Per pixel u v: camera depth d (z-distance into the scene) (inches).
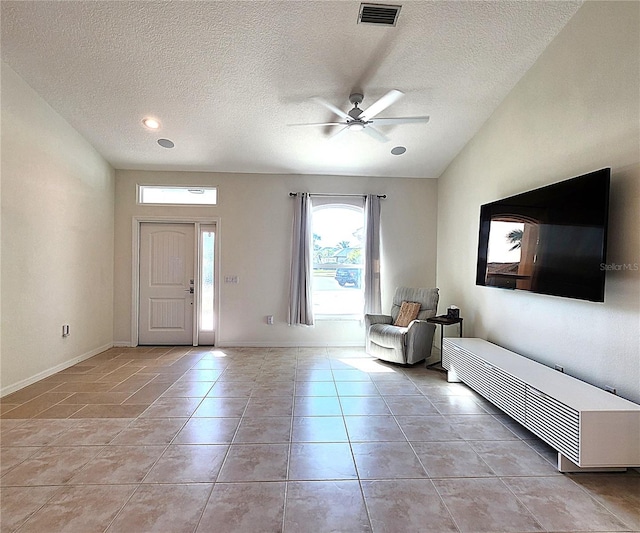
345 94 141.7
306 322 206.4
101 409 118.4
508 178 144.2
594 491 77.7
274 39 115.1
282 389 139.3
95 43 117.7
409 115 156.6
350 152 187.3
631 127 91.6
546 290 114.7
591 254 97.2
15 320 133.8
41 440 97.6
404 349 167.9
